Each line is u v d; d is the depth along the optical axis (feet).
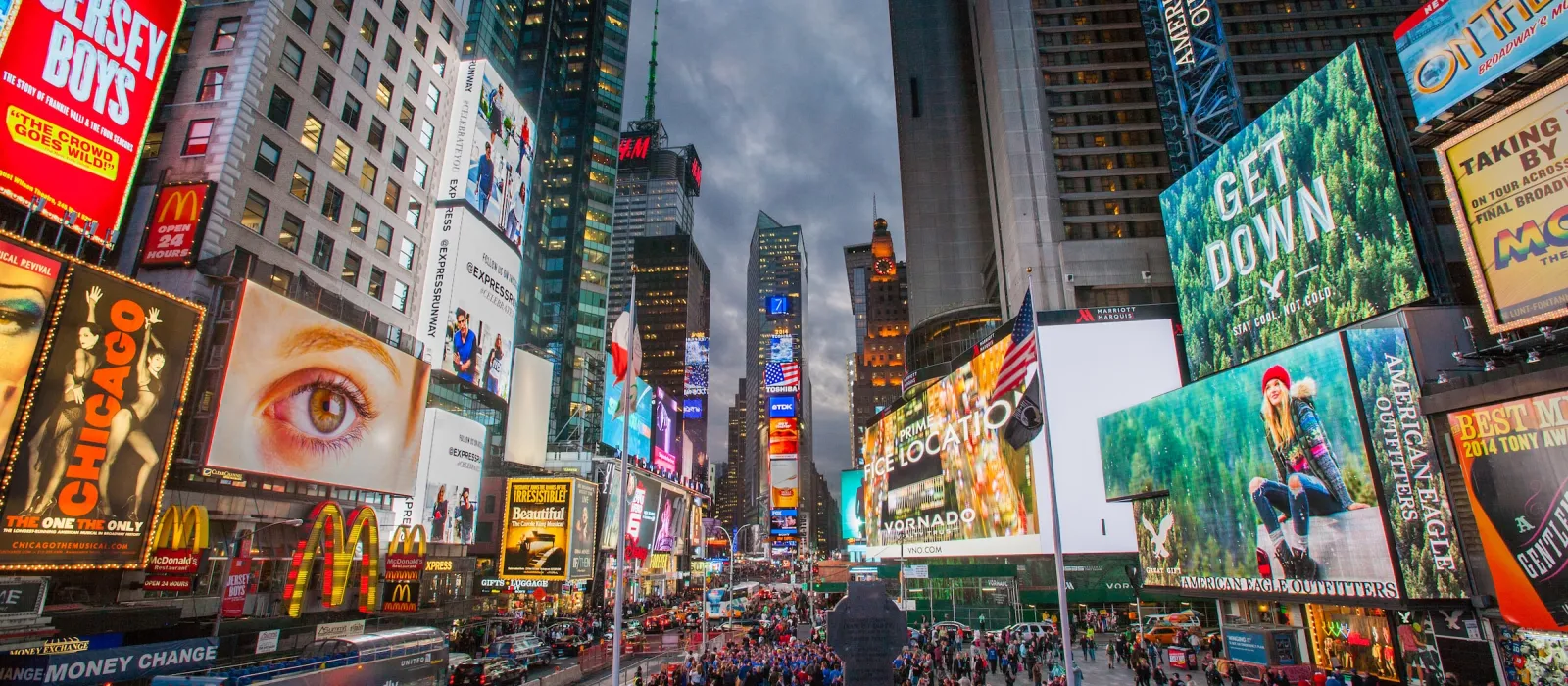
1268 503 111.96
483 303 227.40
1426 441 92.84
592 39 508.12
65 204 100.73
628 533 295.48
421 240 188.75
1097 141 298.56
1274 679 93.04
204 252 122.01
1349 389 100.12
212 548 118.01
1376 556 94.38
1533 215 79.46
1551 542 71.97
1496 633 82.94
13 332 85.25
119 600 101.30
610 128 521.24
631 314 87.97
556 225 449.89
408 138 183.93
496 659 120.16
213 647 67.72
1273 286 165.78
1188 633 142.41
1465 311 104.53
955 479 269.23
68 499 90.07
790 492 393.29
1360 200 147.84
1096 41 313.12
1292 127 164.04
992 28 318.86
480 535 238.68
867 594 60.64
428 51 195.11
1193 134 255.09
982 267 438.81
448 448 200.75
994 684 122.93
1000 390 98.53
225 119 130.41
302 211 145.89
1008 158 296.30
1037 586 221.05
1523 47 82.79
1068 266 277.44
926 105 473.26
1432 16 93.04
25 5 95.86
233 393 117.29
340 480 139.74
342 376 142.10
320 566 138.72
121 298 98.27
